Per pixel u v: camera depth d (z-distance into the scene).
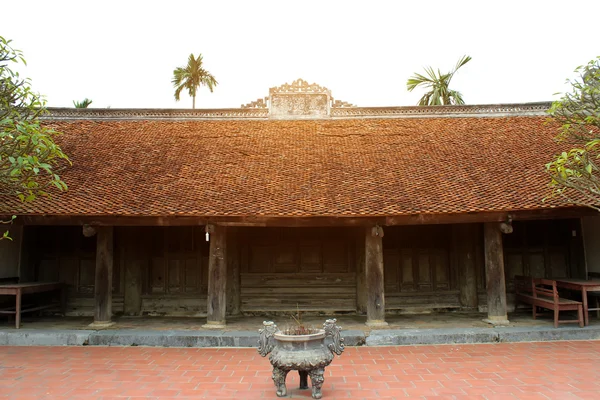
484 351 8.43
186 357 8.19
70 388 6.36
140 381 6.68
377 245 10.30
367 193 10.00
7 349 8.87
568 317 11.16
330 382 6.57
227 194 10.02
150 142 13.02
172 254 12.70
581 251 12.29
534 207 9.01
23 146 6.58
